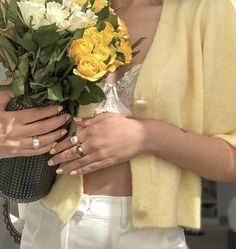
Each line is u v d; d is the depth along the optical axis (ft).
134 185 3.58
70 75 3.20
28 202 3.76
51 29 3.03
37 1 3.18
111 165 3.57
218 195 9.71
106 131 3.50
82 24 3.15
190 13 3.69
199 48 3.59
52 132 3.54
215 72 3.60
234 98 3.63
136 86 3.61
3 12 3.27
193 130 3.68
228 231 9.64
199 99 3.60
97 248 3.67
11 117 3.49
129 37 3.86
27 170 3.58
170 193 3.58
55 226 3.79
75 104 3.46
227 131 3.75
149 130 3.53
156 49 3.64
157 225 3.54
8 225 4.48
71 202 3.68
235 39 3.56
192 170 3.65
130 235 3.65
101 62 3.17
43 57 3.13
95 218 3.65
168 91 3.53
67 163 3.61
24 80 3.24
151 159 3.59
